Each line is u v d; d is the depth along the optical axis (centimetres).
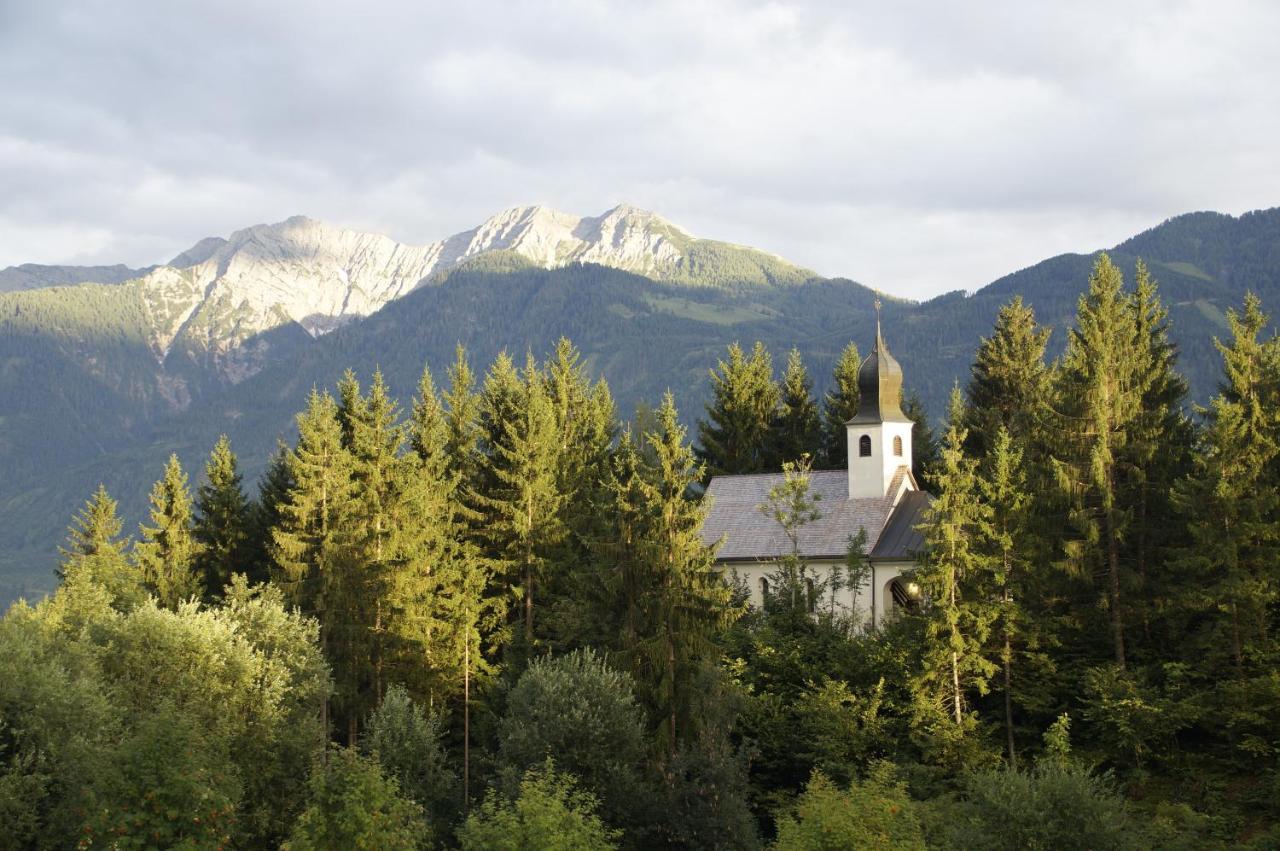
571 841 4488
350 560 7131
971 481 6109
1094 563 6206
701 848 5241
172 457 8850
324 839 4506
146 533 8788
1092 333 6550
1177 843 4919
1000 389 9381
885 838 4406
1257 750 5528
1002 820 4559
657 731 5753
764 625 6894
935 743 5791
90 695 5125
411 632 6881
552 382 9500
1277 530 5806
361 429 7494
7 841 4484
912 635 6272
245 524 9050
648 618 5831
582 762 5409
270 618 6353
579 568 6775
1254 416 6053
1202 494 5953
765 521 8050
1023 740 6138
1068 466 6250
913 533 7469
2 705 4947
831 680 6206
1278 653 5712
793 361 10494
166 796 4425
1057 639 6122
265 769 5738
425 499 7331
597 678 5597
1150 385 6894
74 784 4653
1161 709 5650
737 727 6178
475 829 4559
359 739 7050
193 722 4931
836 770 5825
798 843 4506
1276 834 5062
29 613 7231
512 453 7450
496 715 6450
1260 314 6400
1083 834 4438
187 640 5822
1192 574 6069
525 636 7050
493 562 7294
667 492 5900
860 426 7869
